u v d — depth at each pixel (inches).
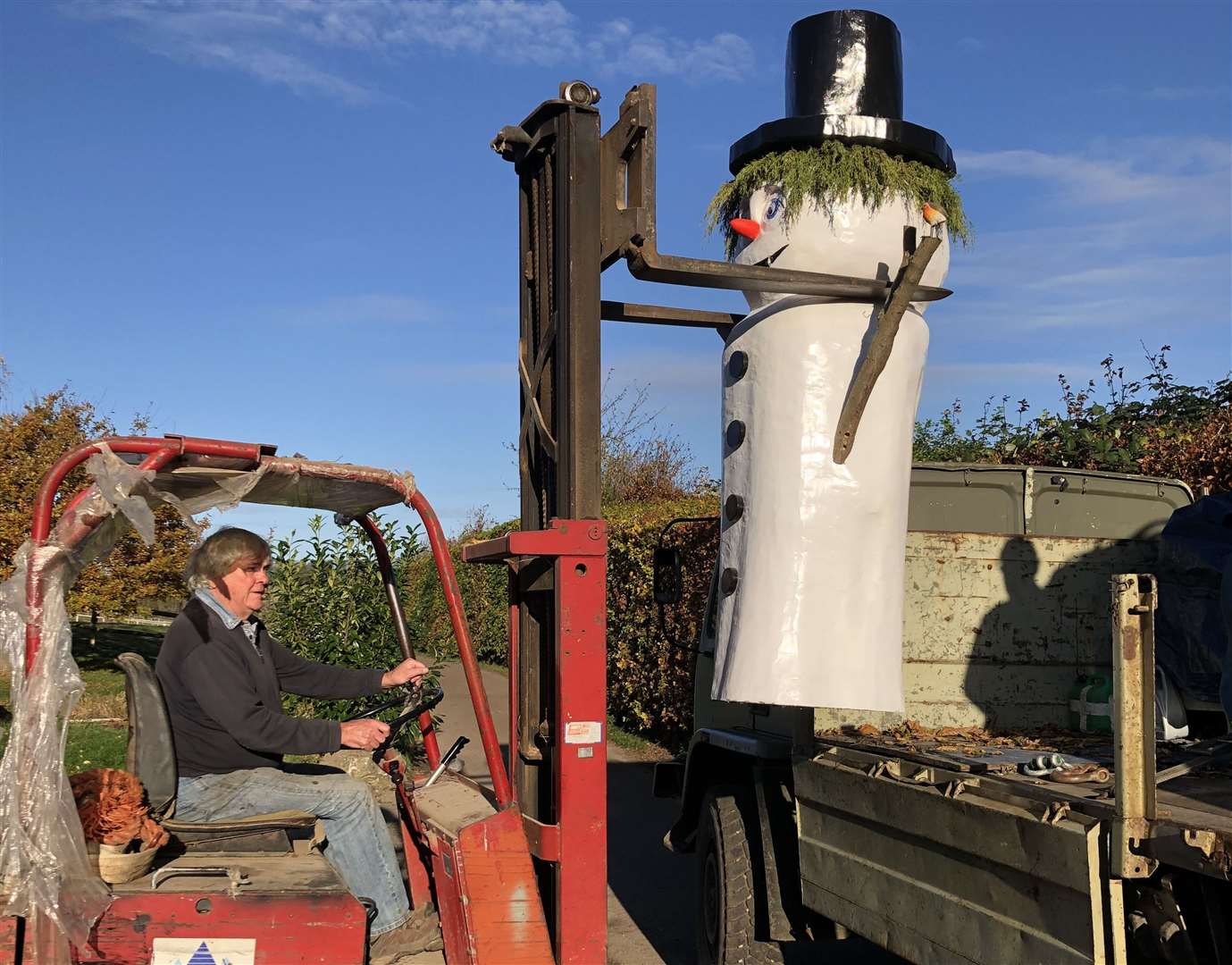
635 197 155.6
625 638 515.8
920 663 207.8
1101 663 214.5
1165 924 113.9
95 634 688.4
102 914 123.8
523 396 175.3
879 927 155.9
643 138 153.4
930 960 143.6
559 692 142.8
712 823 213.8
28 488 579.2
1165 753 160.9
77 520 125.4
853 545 160.7
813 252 166.7
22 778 119.3
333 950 129.1
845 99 173.5
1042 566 214.4
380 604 372.2
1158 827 110.8
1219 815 114.0
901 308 158.6
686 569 437.1
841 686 157.2
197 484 141.4
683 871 295.0
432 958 148.5
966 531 231.6
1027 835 124.3
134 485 126.6
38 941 119.1
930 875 144.6
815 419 163.3
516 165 176.9
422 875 163.0
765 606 161.6
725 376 179.2
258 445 138.4
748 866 203.0
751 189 176.2
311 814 152.3
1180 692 179.2
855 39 174.7
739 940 201.6
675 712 448.5
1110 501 236.5
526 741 163.3
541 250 167.6
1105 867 115.1
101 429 616.4
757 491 166.6
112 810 129.9
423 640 486.6
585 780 142.8
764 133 173.6
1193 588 178.7
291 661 175.9
